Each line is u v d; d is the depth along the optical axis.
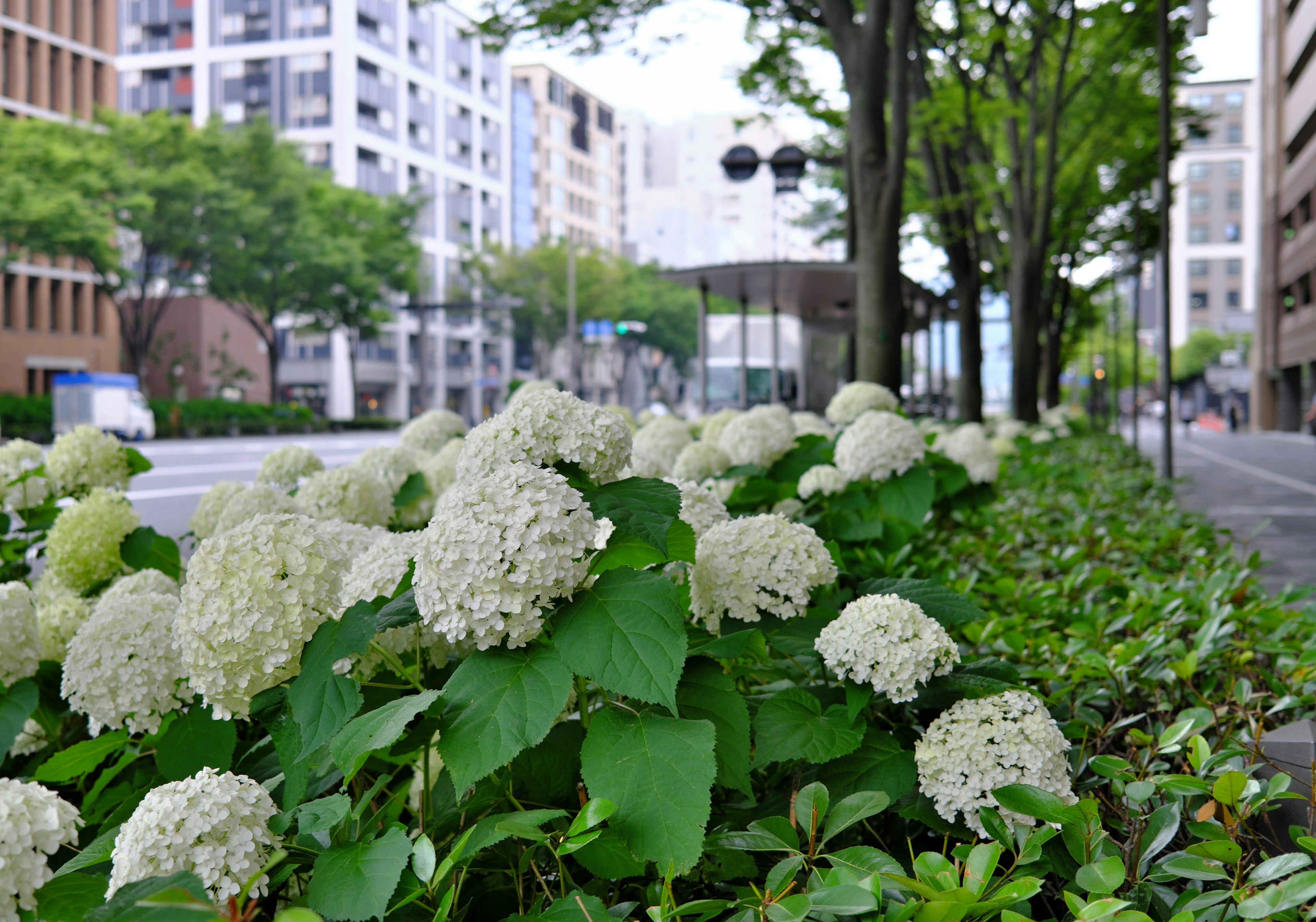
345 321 50.88
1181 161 102.00
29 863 1.47
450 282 73.25
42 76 48.19
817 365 22.80
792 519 4.21
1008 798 1.71
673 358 83.31
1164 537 5.47
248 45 70.25
